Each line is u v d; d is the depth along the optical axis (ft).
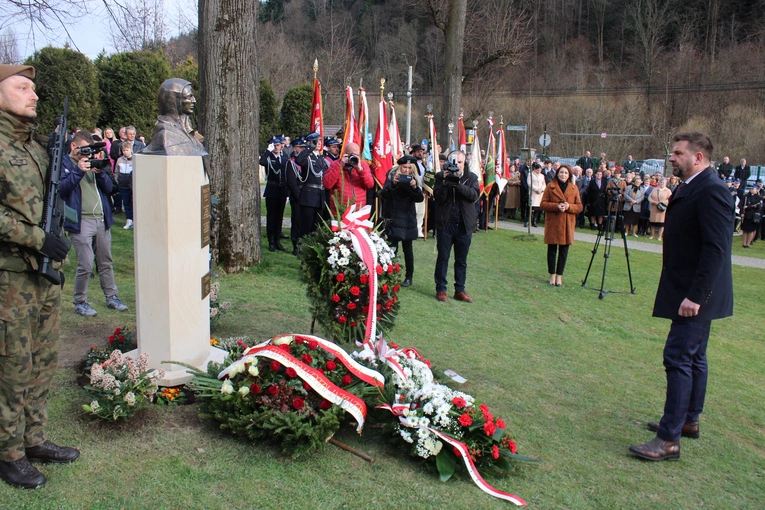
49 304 10.43
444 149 57.93
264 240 37.47
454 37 56.44
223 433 12.35
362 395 12.89
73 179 17.43
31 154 9.95
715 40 133.90
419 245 40.29
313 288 16.20
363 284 16.02
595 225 59.93
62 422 12.13
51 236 9.76
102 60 61.41
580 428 14.52
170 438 11.98
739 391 17.92
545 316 24.70
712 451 13.93
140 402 12.32
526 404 15.60
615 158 119.75
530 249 42.50
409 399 12.72
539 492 11.48
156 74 61.98
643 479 12.35
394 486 11.12
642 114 126.41
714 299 13.19
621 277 34.09
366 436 12.92
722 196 12.64
